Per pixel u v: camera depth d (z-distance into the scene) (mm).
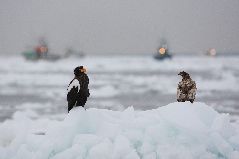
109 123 15055
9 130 16641
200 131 14555
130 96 68375
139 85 91125
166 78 110625
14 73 139000
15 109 53594
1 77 118625
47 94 74562
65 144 14539
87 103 58812
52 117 45812
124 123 15117
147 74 132125
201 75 125875
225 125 15219
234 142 14844
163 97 67875
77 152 14086
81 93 14984
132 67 181250
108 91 74938
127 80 105562
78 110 15094
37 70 158375
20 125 18297
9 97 69625
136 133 14594
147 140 14398
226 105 57250
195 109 15422
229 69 163125
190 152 14070
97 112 15469
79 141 14367
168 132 14594
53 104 59312
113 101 61688
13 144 15398
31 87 89812
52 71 151125
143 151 14195
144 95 70438
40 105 58031
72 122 14789
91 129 14930
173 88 83000
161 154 14086
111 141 14539
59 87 90062
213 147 14492
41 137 15172
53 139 14633
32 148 14883
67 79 110062
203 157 14117
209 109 15664
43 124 20531
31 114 47938
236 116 45312
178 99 16625
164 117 14969
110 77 116875
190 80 16531
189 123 14633
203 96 69000
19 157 14617
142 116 15547
